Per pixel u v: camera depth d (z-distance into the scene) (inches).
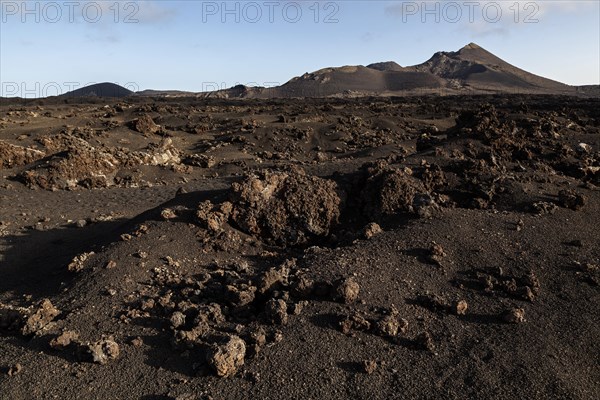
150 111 2178.9
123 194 935.7
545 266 449.1
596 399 311.1
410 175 634.2
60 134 1175.6
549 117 1065.5
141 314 376.5
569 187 648.4
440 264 439.5
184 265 459.8
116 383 306.0
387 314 369.4
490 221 527.8
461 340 353.4
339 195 580.7
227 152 1443.2
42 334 354.6
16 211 779.4
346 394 299.6
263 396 295.9
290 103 3425.2
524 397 304.2
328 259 443.8
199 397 293.7
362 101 3735.2
